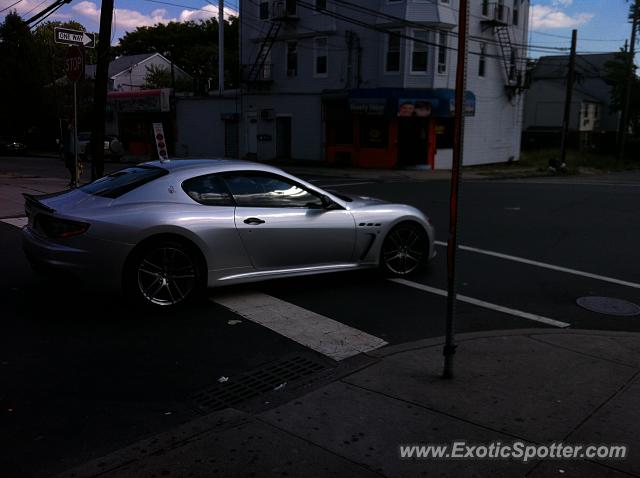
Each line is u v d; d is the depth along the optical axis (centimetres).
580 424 366
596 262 880
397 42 2769
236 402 405
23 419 375
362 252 703
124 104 4084
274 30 3188
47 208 576
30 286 661
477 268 825
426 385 420
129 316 571
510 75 3403
